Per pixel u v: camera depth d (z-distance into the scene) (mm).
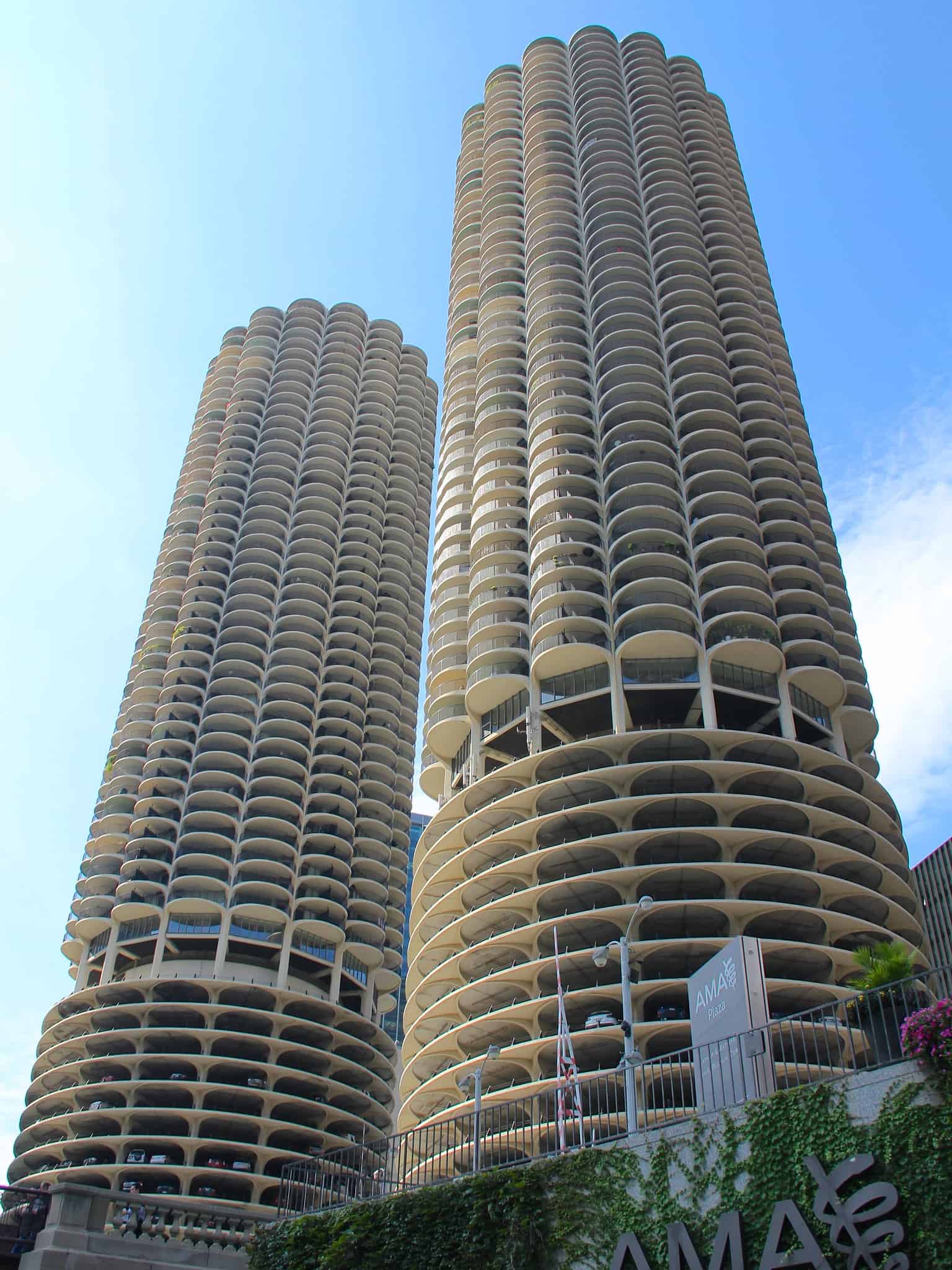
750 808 70500
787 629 82250
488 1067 65375
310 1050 99688
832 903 68562
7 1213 30938
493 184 121625
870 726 82062
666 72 132125
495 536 90812
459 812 80750
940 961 134750
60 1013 104125
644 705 79000
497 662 84188
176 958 103812
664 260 108188
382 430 152250
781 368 106562
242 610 126438
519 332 106500
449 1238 28859
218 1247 32656
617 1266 25797
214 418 150000
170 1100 96625
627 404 93375
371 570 138000
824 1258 22516
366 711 126938
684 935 66812
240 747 118250
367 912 115000
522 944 68812
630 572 83812
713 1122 25797
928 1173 21859
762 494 91688
